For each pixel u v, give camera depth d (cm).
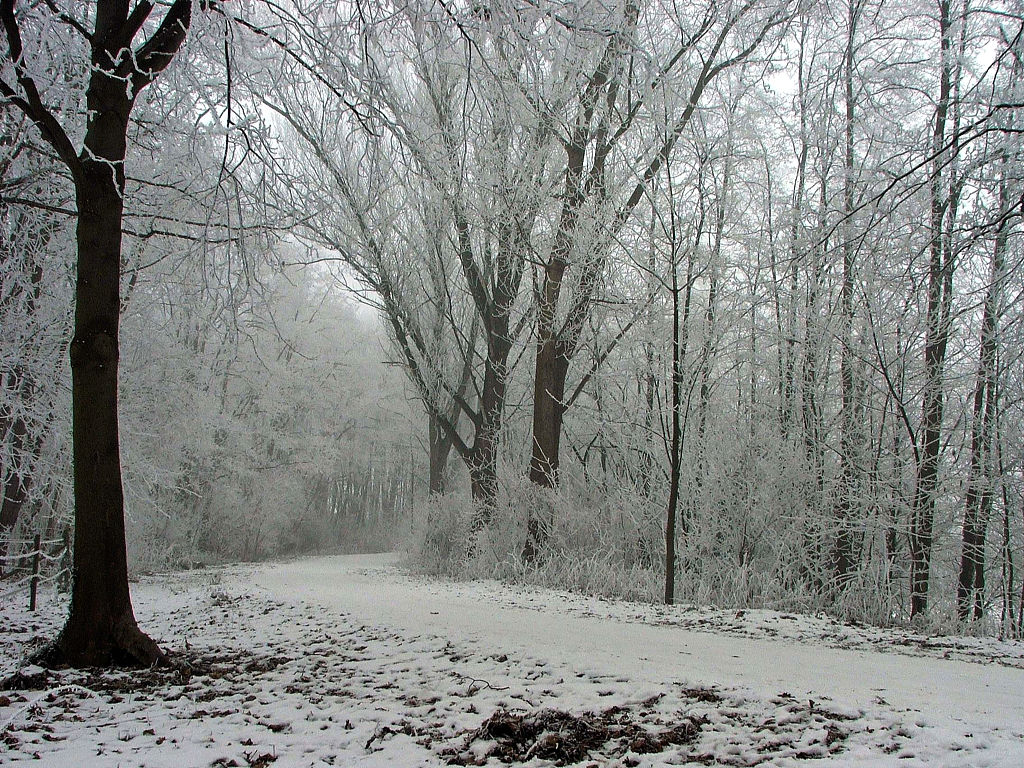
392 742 399
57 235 1273
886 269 1505
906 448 1612
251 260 925
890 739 388
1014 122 1034
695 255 1616
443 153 1027
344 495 4806
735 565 1530
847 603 1322
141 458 1648
